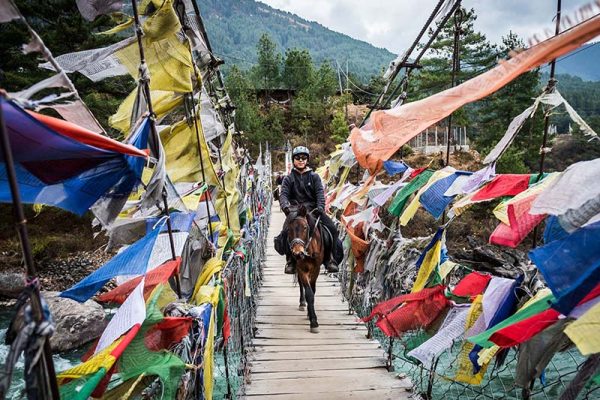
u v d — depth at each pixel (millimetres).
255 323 5309
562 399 1516
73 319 7605
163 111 2727
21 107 1145
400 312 2848
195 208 2697
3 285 10367
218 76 4055
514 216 2043
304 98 43000
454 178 3086
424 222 16188
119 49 2277
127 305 1642
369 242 4973
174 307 2023
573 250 1457
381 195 4039
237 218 4430
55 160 1389
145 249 1866
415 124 2107
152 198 1962
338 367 4051
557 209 1482
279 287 7305
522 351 1939
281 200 5289
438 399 3770
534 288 2117
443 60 25078
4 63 9914
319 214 5254
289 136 39812
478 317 2340
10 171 1011
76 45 10547
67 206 1625
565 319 1655
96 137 1324
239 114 35625
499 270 5746
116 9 2266
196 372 1926
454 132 28516
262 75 47500
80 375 1375
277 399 3467
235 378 3971
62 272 12312
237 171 5492
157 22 2295
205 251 3088
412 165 24125
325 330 5086
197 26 2912
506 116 21859
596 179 1448
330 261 5250
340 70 45688
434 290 2752
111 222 1847
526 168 17391
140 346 1684
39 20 10812
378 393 3557
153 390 1643
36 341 1033
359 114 38188
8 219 10820
